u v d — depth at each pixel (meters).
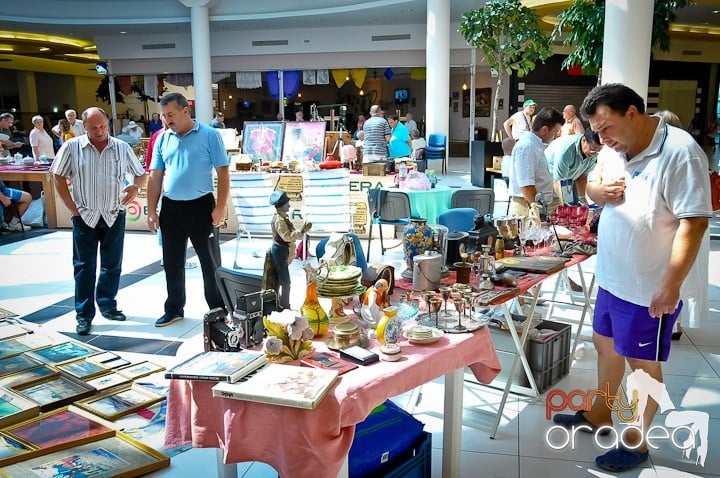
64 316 4.81
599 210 3.99
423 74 16.84
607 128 2.42
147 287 5.61
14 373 3.50
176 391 2.10
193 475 2.68
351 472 2.16
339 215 6.79
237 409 1.86
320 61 17.11
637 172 2.47
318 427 1.81
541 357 3.43
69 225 8.48
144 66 18.09
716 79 19.30
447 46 13.48
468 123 20.38
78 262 4.41
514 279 2.82
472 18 10.98
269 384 1.86
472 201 5.41
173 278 4.54
